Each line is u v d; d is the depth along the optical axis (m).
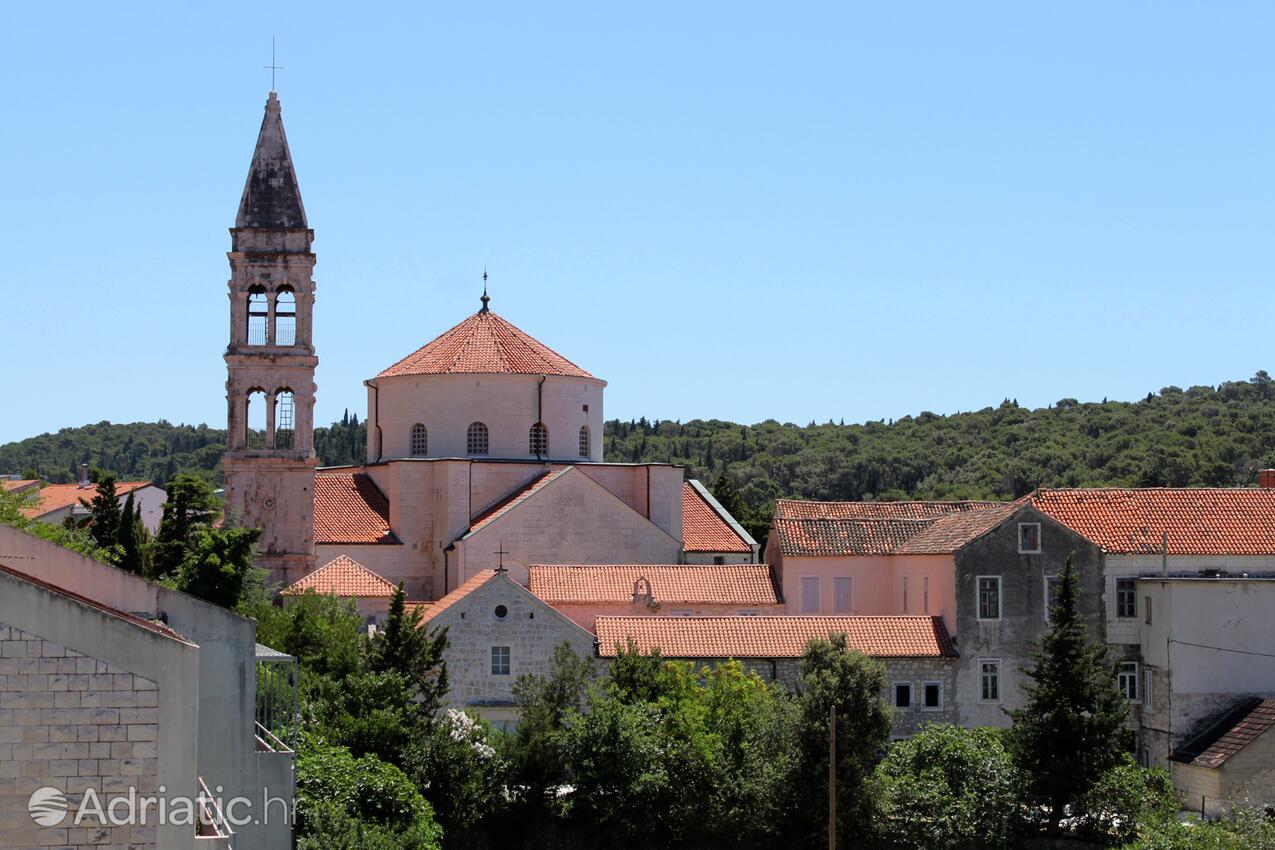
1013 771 101.50
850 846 98.00
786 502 138.12
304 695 92.50
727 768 98.75
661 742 99.06
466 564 134.88
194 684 48.34
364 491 146.25
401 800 83.25
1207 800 106.69
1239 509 123.94
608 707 99.06
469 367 145.38
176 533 132.62
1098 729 101.06
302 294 137.75
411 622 101.81
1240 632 114.19
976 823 98.94
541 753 97.62
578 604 126.75
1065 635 102.88
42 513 197.00
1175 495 125.19
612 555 138.75
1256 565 119.25
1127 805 100.50
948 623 116.88
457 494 139.62
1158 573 118.12
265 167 138.62
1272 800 105.25
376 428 150.75
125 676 47.88
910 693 114.88
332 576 127.69
